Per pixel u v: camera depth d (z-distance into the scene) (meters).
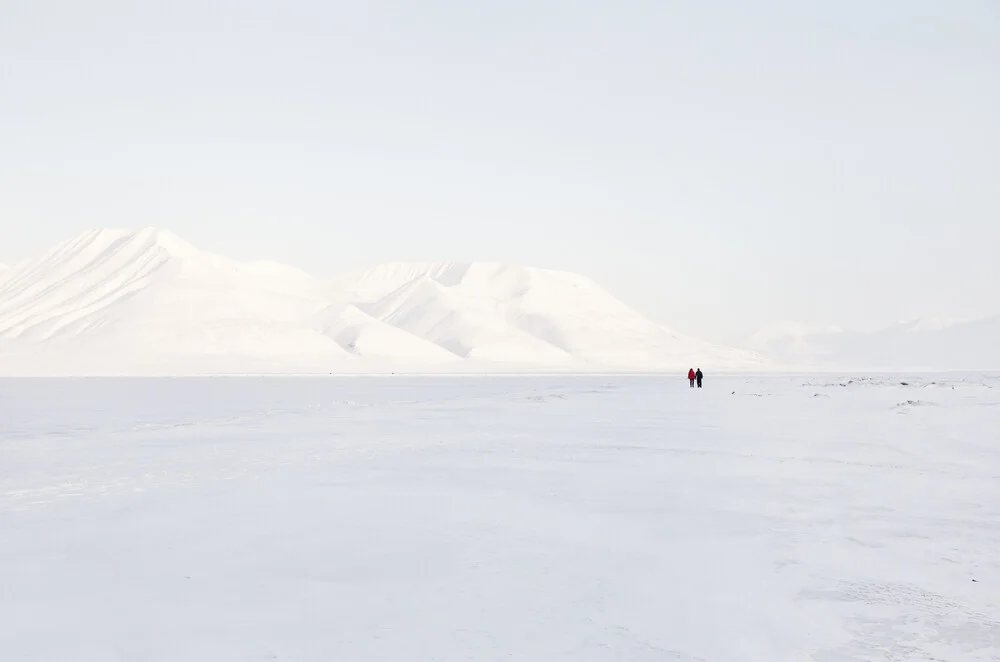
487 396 51.84
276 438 23.70
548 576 8.86
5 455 19.61
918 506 13.03
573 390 61.25
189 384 79.12
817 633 7.29
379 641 6.83
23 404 43.78
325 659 6.43
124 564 9.24
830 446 21.45
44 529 11.01
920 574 9.16
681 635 7.12
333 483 15.02
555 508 12.70
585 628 7.23
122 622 7.29
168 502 13.01
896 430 25.98
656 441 22.67
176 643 6.77
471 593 8.20
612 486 14.80
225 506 12.69
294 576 8.77
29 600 7.90
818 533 11.12
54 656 6.48
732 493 14.13
